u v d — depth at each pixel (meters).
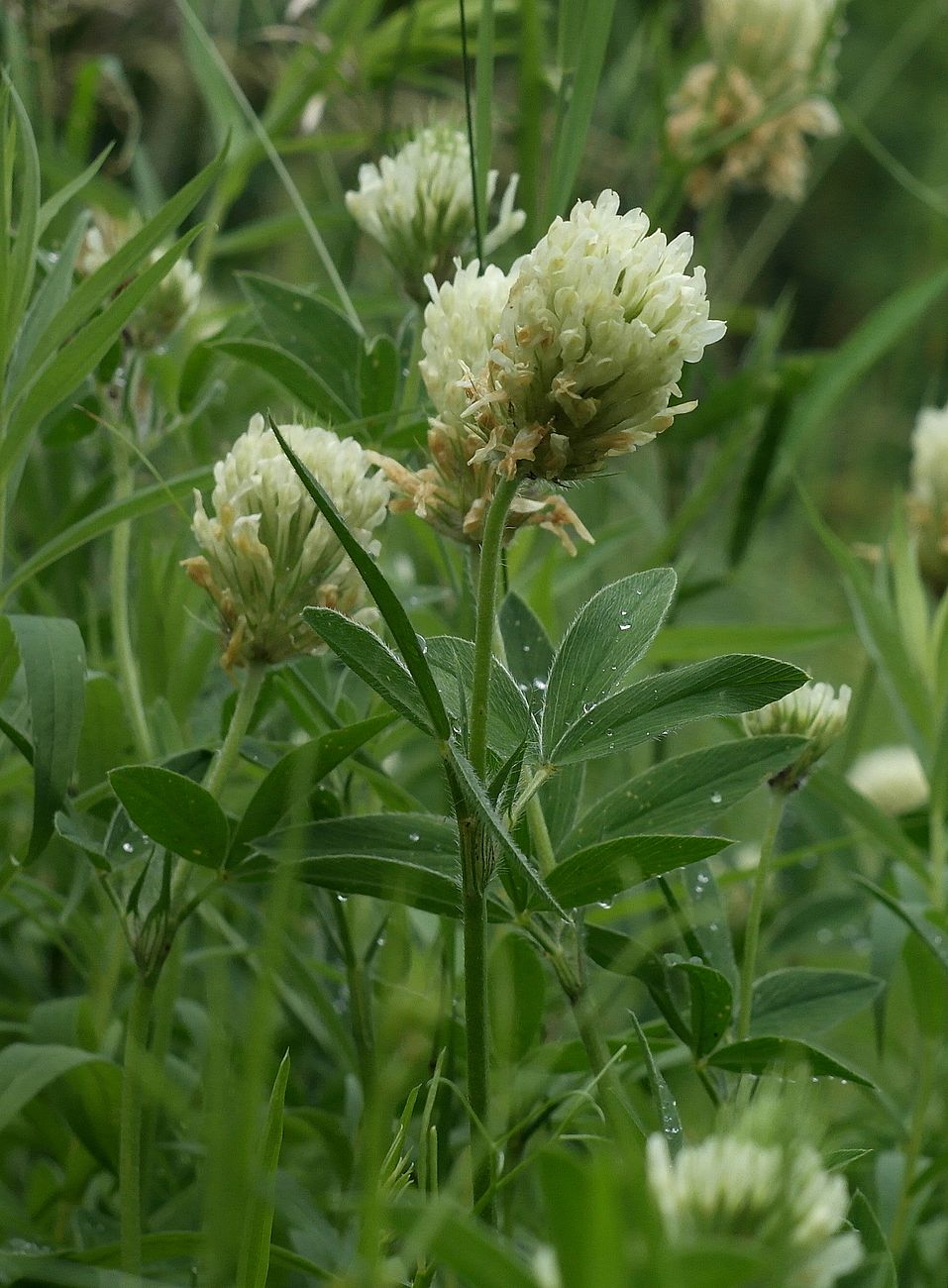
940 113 3.56
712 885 0.85
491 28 0.88
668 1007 0.82
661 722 0.78
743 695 0.77
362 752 0.86
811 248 3.73
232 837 0.79
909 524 1.02
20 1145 0.91
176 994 0.87
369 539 0.80
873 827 0.92
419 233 0.89
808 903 0.98
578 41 0.90
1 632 0.84
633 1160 0.68
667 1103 0.77
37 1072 0.82
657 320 0.74
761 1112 0.67
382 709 0.89
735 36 1.25
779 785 0.84
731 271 1.47
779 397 1.17
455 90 1.26
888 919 0.90
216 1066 0.73
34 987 0.96
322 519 0.79
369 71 1.22
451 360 0.79
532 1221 0.88
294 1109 0.87
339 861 0.79
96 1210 0.89
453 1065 0.85
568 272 0.74
